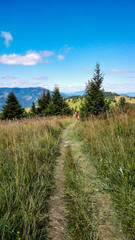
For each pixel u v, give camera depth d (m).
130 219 1.98
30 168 3.26
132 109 6.19
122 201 2.28
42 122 8.42
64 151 5.41
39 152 4.25
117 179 2.75
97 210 2.26
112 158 3.36
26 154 3.71
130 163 2.90
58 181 3.22
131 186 2.42
